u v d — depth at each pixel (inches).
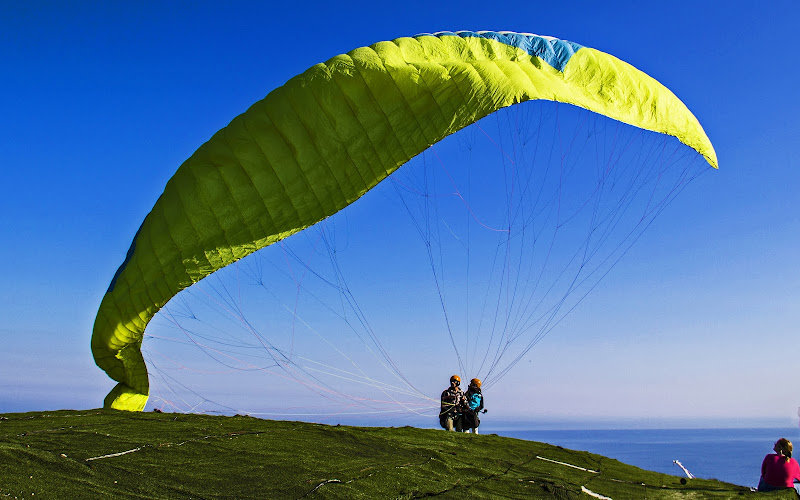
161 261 351.6
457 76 324.5
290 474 204.7
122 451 207.0
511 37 358.3
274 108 337.1
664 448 7647.6
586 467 297.4
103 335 390.0
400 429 319.3
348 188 342.6
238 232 346.6
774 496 265.6
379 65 324.8
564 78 354.0
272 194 340.8
